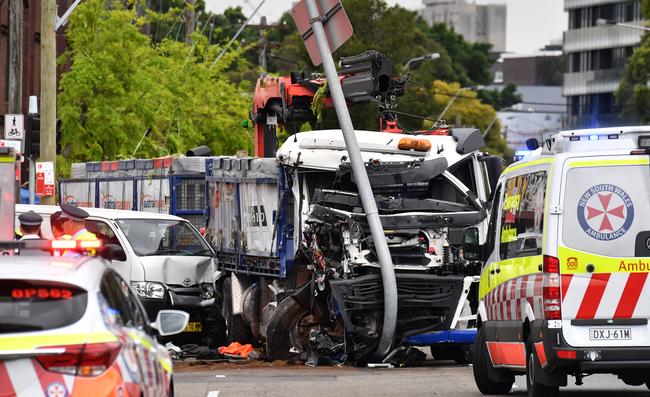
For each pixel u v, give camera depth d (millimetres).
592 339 32094
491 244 37594
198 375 45219
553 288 32188
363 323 48031
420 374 44906
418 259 48344
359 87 56875
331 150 48781
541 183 33375
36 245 22656
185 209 64188
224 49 129250
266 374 45375
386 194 49531
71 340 19750
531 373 33812
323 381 42656
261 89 63250
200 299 55156
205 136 123562
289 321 49562
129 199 70312
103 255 22938
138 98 95875
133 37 94750
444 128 53531
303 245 48656
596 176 32312
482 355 37844
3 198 35188
